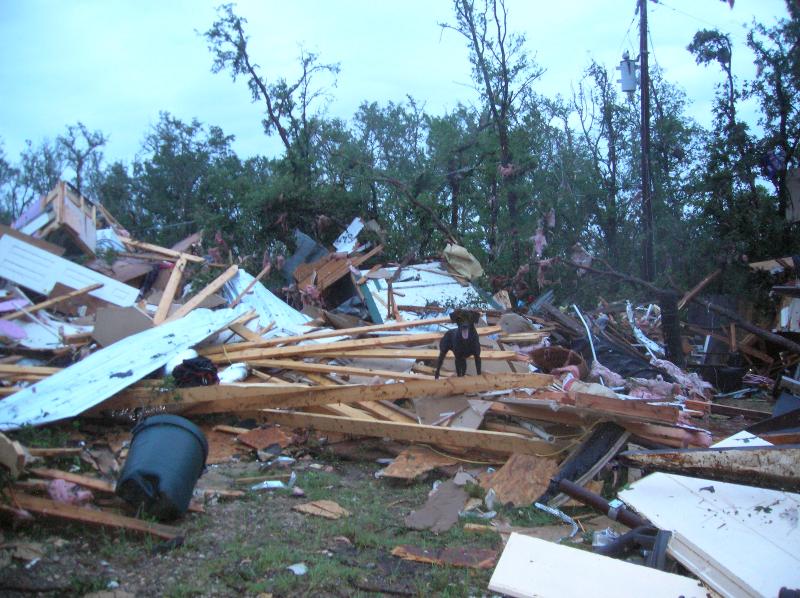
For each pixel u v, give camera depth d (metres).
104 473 6.74
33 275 12.38
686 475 4.66
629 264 22.00
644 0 16.58
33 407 7.71
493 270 20.59
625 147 27.97
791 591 3.54
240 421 8.63
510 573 4.03
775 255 20.78
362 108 34.00
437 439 7.79
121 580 4.80
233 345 10.12
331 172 24.67
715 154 22.00
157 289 15.19
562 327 14.41
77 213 15.48
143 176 32.84
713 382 14.95
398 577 5.10
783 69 21.78
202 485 6.82
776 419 7.43
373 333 11.95
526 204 21.62
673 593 3.90
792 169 21.97
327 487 7.06
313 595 4.71
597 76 28.30
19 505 5.24
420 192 22.97
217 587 4.78
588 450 7.25
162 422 5.99
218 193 25.09
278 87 25.45
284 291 19.19
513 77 21.81
